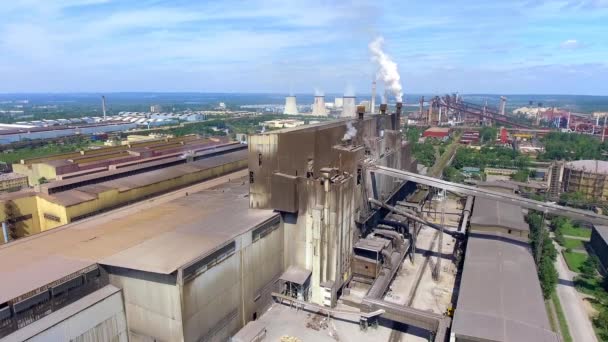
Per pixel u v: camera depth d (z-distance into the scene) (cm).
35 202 7650
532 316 4594
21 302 3466
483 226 7388
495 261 6006
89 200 7544
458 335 4238
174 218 5694
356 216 6831
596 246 8200
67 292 3881
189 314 4147
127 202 8306
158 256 4231
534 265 5972
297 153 5753
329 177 5816
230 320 4888
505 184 10738
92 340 3991
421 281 6838
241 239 4950
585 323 5656
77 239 4875
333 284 5884
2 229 7275
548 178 13325
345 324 5388
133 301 4281
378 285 5928
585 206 11369
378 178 8175
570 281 7012
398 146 10006
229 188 7806
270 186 5934
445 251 8200
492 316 4534
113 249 4541
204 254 4284
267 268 5631
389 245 6919
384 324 5488
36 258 4300
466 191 6881
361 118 7731
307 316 5516
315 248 5891
